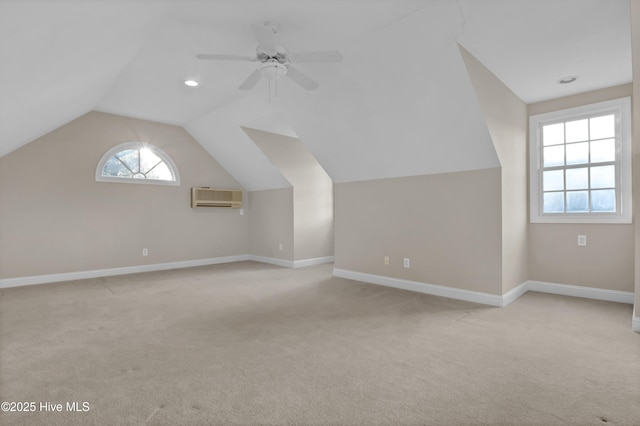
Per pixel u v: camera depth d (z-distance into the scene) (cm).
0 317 335
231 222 706
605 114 387
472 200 386
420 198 430
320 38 314
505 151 376
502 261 365
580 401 186
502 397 191
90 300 399
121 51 313
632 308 354
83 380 212
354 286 467
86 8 207
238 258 716
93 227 541
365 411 179
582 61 322
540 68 336
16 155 479
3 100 287
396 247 458
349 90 381
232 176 708
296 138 634
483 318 327
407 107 365
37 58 242
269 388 202
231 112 523
